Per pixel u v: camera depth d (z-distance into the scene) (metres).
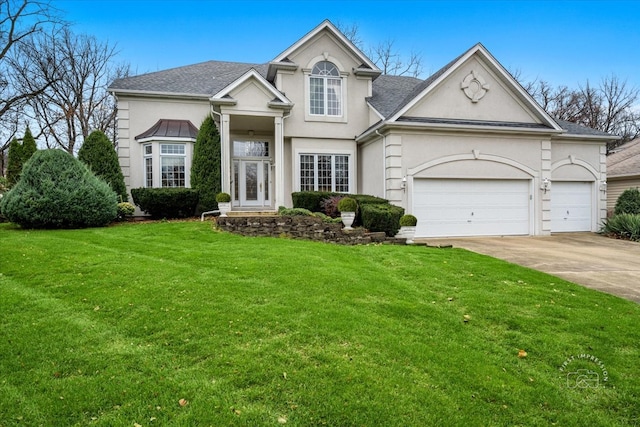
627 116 34.91
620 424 3.09
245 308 4.87
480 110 14.40
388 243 10.88
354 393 3.22
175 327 4.33
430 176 13.74
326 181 15.80
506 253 10.53
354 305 5.14
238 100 13.49
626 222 13.95
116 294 5.33
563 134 15.13
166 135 14.91
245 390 3.24
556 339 4.46
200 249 8.44
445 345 4.17
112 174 14.20
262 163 16.44
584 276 7.83
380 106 15.43
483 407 3.16
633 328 4.80
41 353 3.79
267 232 11.23
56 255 7.44
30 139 16.91
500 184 14.45
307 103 15.59
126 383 3.30
